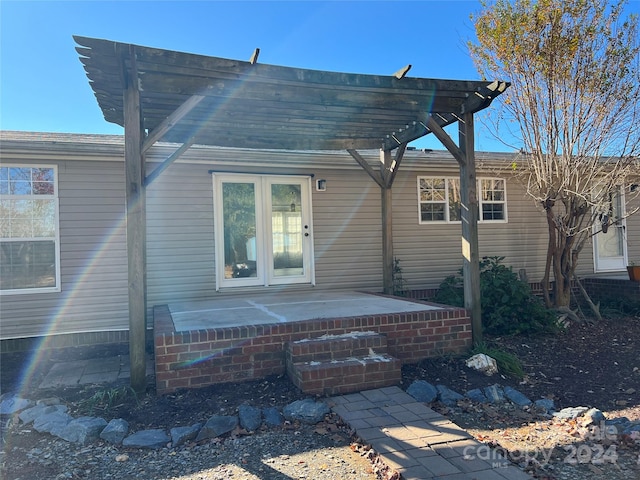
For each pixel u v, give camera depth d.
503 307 6.09
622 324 6.84
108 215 6.47
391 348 4.81
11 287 6.14
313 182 7.73
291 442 3.17
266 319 4.84
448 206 8.48
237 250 7.36
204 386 4.15
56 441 3.29
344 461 2.87
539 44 6.61
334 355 4.29
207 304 6.35
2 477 2.77
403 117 5.70
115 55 3.69
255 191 7.46
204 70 4.04
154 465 2.89
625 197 9.52
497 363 4.71
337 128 6.25
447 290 7.57
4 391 4.63
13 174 6.16
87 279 6.36
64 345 6.24
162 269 6.80
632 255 9.62
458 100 5.17
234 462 2.90
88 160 6.38
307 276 7.71
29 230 6.23
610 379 4.56
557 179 6.83
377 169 8.02
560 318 6.53
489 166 8.38
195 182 7.02
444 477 2.59
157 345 4.04
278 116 5.45
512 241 8.81
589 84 6.59
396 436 3.12
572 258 7.30
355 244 7.93
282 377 4.33
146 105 4.90
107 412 3.73
